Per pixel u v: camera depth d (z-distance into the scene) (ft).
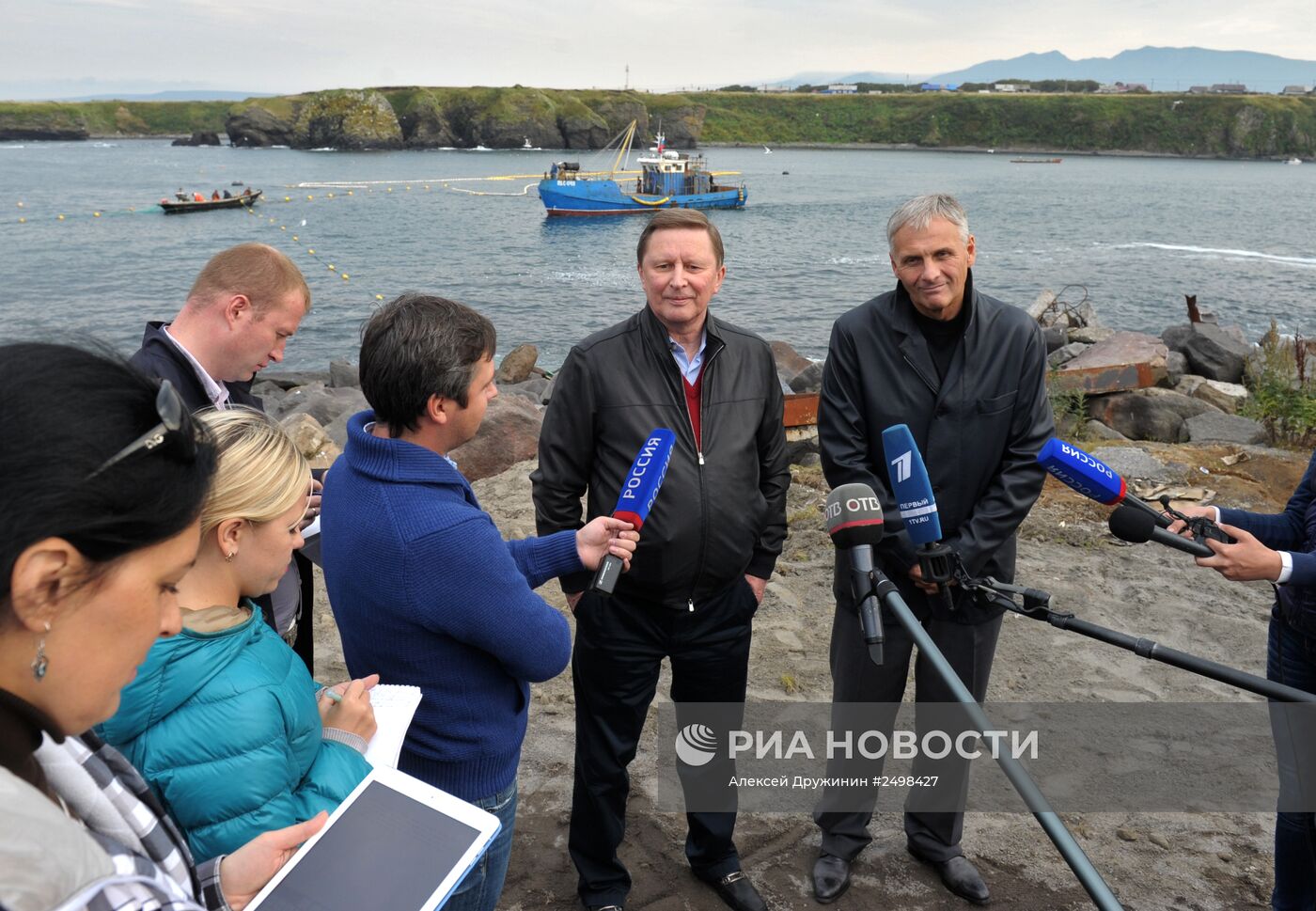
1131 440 30.83
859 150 567.59
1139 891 10.34
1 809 2.42
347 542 6.88
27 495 2.46
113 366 2.75
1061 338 50.19
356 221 184.55
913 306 9.87
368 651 7.07
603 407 9.52
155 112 604.90
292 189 250.98
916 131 593.01
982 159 493.36
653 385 9.39
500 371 54.03
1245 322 86.84
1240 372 43.11
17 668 2.70
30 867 2.42
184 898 3.10
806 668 15.07
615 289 114.62
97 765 3.31
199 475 2.91
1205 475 22.80
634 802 11.96
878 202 227.61
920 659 10.15
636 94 535.19
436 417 6.82
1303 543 8.79
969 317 9.62
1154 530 8.10
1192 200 239.09
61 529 2.52
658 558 9.19
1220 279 112.27
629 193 211.82
